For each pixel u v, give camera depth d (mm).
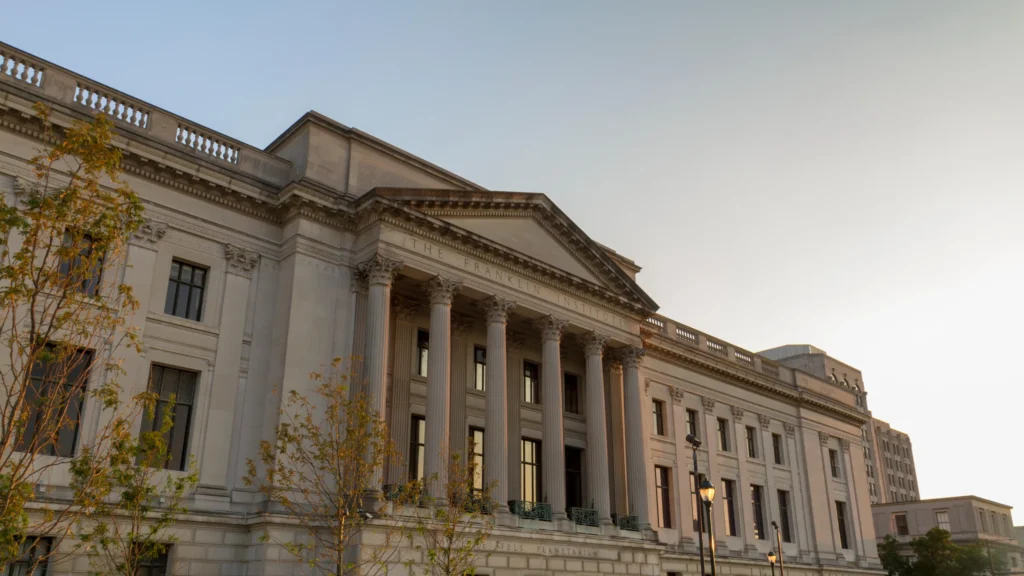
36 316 27312
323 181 36438
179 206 32938
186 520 29516
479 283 38031
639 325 48156
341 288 35188
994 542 99438
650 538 41844
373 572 30031
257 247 34812
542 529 36562
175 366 31422
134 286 30812
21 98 29094
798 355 97000
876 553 66875
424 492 32125
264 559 29359
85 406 28594
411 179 40031
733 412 58062
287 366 32531
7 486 16938
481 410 41094
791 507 60219
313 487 30969
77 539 26484
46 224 18469
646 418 50719
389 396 37281
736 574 52656
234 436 32031
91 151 19297
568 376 46688
